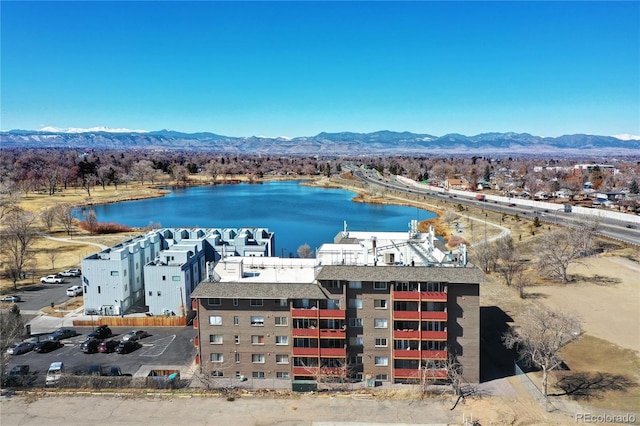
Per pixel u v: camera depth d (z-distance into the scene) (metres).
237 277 86.81
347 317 79.94
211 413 72.06
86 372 85.06
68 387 79.75
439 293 77.12
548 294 126.44
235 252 127.75
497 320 109.50
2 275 148.62
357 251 91.69
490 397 75.81
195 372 83.50
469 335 79.56
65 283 140.50
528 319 87.25
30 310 117.44
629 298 121.88
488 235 195.75
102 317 109.00
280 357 81.50
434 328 78.06
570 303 119.38
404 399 75.25
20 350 93.38
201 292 80.44
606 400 74.75
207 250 128.88
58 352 94.44
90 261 111.56
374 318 79.88
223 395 76.88
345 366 77.62
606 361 88.00
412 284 78.38
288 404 74.19
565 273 137.12
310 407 73.31
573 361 88.31
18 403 75.00
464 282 76.75
